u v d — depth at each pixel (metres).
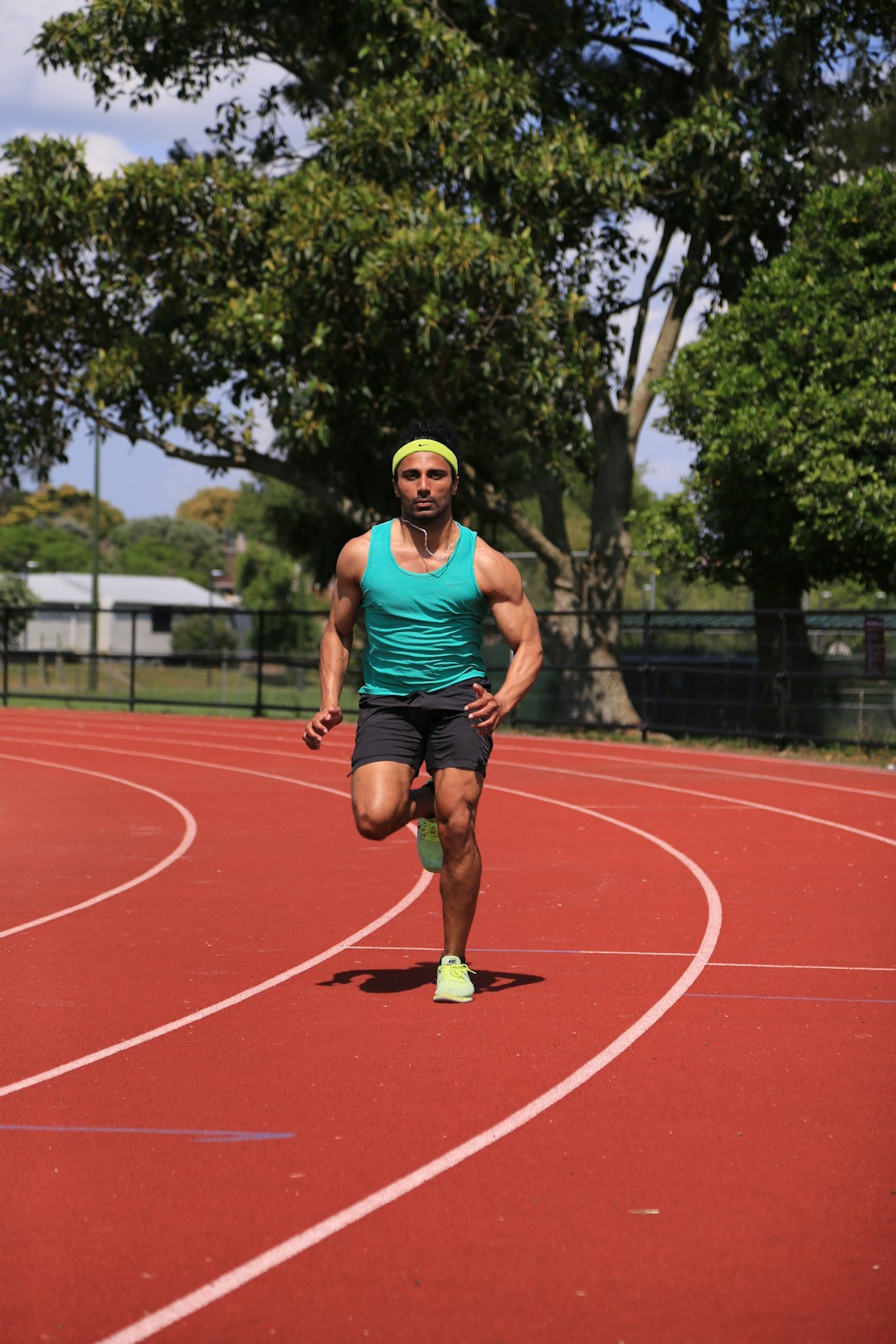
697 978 6.92
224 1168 4.30
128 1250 3.70
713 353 22.05
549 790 16.31
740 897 9.31
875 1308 3.34
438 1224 3.86
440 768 6.32
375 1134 4.61
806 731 21.86
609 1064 5.42
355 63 26.02
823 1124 4.71
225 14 24.84
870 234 21.23
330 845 11.88
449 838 6.31
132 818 13.80
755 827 12.98
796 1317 3.30
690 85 26.33
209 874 10.37
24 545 110.75
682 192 25.16
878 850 11.54
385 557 6.29
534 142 23.33
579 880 10.00
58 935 8.10
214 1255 3.66
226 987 6.77
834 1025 6.02
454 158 22.83
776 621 23.94
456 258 21.64
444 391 24.56
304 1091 5.09
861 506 19.94
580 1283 3.48
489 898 9.26
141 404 26.38
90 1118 4.80
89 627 68.00
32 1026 6.04
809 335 21.22
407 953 7.55
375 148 22.91
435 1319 3.30
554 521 27.59
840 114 23.53
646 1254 3.66
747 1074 5.29
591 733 25.94
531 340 22.84
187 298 24.56
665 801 15.13
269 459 27.47
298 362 23.81
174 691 42.41
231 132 26.80
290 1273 3.55
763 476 22.05
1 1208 4.00
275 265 23.25
